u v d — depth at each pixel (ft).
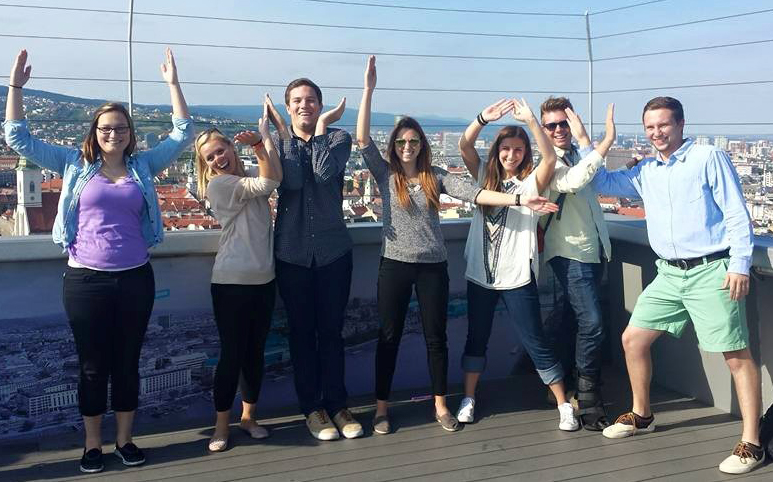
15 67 8.60
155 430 10.37
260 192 9.30
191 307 10.79
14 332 9.88
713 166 8.80
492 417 10.81
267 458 9.36
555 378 10.46
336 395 10.28
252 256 9.46
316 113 9.87
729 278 8.64
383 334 10.25
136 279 8.88
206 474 8.90
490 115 10.20
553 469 8.97
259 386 10.10
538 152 10.18
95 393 8.94
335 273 10.02
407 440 9.94
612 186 10.21
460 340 12.61
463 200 10.11
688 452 9.44
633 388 10.05
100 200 8.64
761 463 8.97
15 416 9.98
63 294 8.86
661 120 9.08
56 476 8.86
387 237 10.09
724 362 10.91
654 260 11.94
